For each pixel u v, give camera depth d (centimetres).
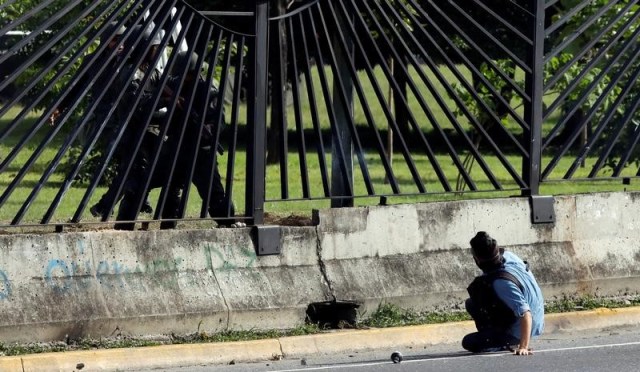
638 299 1741
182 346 1438
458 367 1385
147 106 1518
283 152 1580
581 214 1744
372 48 1644
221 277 1530
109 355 1398
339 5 1622
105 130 1700
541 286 1684
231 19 1797
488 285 1441
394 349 1532
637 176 1788
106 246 1475
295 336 1509
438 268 1652
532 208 1708
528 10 1709
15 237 1429
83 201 1477
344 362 1445
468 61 1695
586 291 1716
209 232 1538
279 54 1577
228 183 1577
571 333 1623
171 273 1505
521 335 1436
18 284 1420
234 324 1516
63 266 1446
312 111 1602
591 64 1748
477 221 1684
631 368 1377
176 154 1539
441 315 1630
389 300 1605
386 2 1652
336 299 1578
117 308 1458
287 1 2438
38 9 1432
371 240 1623
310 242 1591
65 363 1372
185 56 1544
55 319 1420
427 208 1658
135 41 1492
